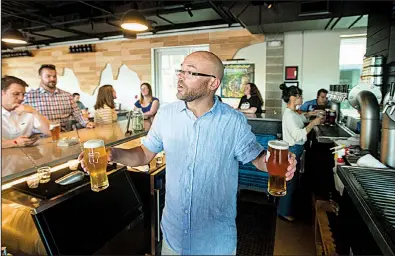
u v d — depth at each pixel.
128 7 4.45
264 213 3.08
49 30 5.70
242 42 5.41
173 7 4.34
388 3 3.27
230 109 1.17
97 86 6.80
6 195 1.40
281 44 5.15
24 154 1.73
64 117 3.13
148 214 2.15
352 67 4.96
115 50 6.50
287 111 2.77
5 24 5.21
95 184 1.11
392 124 1.59
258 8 4.00
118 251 1.70
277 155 1.00
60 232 1.34
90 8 4.76
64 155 1.71
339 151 2.07
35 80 7.45
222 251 1.09
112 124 3.02
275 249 2.40
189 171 1.10
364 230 1.37
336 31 4.86
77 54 6.89
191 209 1.10
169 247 1.17
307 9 3.79
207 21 5.43
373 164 1.62
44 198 1.39
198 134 1.10
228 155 1.12
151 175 2.12
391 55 3.18
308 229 2.72
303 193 3.19
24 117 2.23
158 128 1.24
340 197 1.97
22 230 1.31
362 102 2.03
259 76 5.39
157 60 6.25
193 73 1.07
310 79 5.12
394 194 1.23
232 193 1.16
